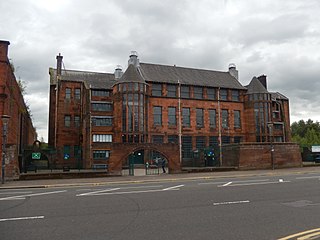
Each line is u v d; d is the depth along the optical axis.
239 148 29.50
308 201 10.84
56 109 47.88
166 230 7.03
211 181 18.97
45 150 44.78
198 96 46.59
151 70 46.97
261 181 18.03
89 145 41.31
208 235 6.59
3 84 22.17
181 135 44.00
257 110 47.78
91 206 10.20
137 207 9.91
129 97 40.91
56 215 8.79
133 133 40.19
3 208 10.03
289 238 6.31
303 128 102.62
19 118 34.44
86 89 45.44
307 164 32.75
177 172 26.28
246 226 7.36
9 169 21.22
